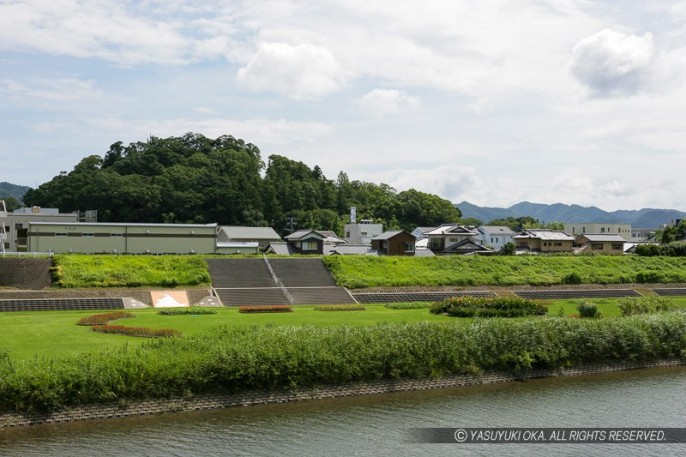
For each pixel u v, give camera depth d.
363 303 58.59
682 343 40.34
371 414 28.00
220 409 27.77
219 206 128.38
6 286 55.03
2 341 34.25
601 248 106.69
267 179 150.38
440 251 100.31
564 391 32.72
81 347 32.72
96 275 57.62
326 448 23.86
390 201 158.50
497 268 73.69
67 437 24.03
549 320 38.03
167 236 73.00
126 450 23.05
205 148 162.00
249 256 68.69
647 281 74.38
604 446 24.97
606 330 38.16
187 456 22.70
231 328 35.88
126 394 26.41
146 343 30.78
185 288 58.94
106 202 123.31
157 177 131.00
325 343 31.11
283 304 56.84
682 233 110.31
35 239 67.69
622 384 34.34
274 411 27.95
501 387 33.34
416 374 32.25
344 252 93.06
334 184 173.00
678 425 27.42
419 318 46.34
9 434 23.97
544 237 105.50
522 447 24.66
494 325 35.97
